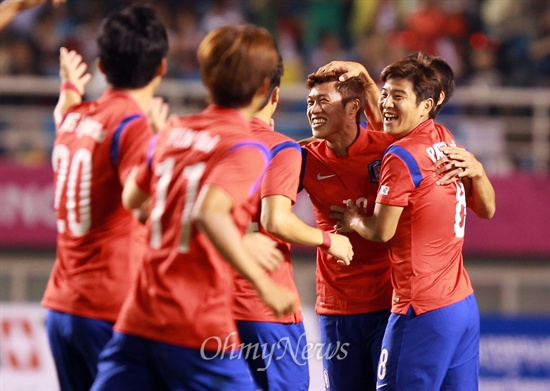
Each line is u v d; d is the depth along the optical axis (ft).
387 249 59.47
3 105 140.15
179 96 138.51
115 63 48.85
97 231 48.16
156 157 43.96
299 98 139.64
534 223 134.92
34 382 110.93
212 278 42.29
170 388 43.09
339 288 60.70
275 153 53.11
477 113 144.05
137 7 49.42
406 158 54.49
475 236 134.82
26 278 132.36
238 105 43.32
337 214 59.62
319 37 157.69
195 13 159.12
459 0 161.68
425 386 55.16
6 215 129.49
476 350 57.57
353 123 58.85
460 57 153.58
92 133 48.14
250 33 42.88
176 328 42.11
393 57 151.02
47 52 150.00
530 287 137.90
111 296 47.93
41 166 130.72
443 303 55.21
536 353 117.29
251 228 56.03
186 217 41.83
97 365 48.01
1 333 111.34
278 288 40.81
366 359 60.95
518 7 163.32
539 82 152.15
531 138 142.61
